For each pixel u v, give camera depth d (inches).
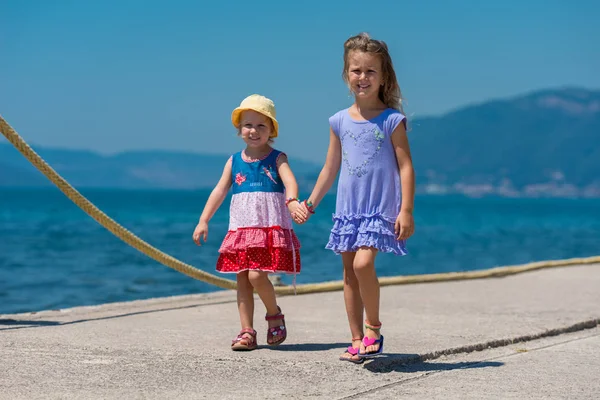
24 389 233.0
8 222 2551.7
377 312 271.6
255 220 305.0
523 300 456.4
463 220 4106.8
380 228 267.9
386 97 284.2
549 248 1683.1
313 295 473.7
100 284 804.0
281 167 308.2
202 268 984.3
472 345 312.3
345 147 280.4
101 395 228.1
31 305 653.3
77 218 2982.3
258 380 251.0
